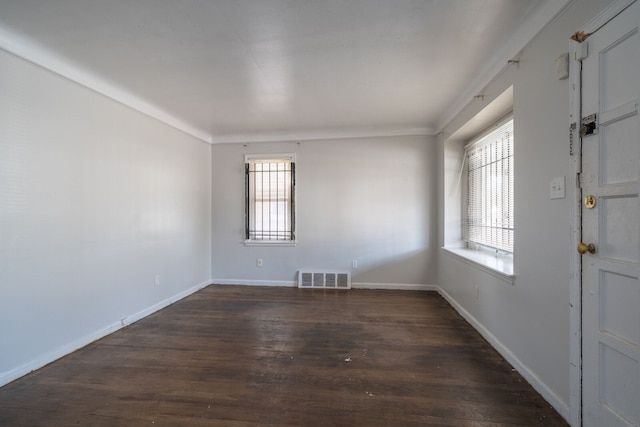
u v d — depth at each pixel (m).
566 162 1.63
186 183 4.15
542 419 1.66
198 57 2.36
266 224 4.72
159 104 3.37
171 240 3.82
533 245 1.95
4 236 2.04
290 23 1.93
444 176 3.99
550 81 1.76
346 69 2.56
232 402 1.83
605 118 1.35
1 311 2.02
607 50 1.34
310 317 3.30
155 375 2.13
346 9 1.80
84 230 2.62
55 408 1.78
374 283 4.49
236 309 3.58
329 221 4.57
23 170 2.16
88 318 2.66
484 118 2.96
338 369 2.21
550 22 1.73
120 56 2.33
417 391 1.93
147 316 3.35
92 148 2.71
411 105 3.46
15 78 2.11
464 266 3.24
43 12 1.80
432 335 2.81
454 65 2.51
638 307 1.21
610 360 1.34
